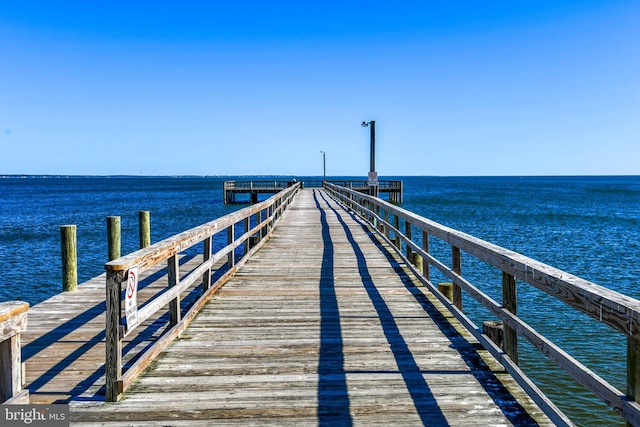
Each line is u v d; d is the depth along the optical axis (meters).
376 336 4.62
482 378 3.59
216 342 4.43
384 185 45.59
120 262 3.20
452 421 2.93
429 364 3.88
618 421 5.71
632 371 1.97
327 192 39.19
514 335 3.52
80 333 5.06
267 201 10.98
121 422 2.94
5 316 1.70
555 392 6.33
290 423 2.93
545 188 102.94
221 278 6.75
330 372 3.72
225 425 2.90
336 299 6.09
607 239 20.47
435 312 5.47
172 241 4.15
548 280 2.63
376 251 9.91
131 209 41.16
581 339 8.06
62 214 35.69
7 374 1.77
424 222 6.15
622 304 1.95
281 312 5.49
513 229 24.53
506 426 2.87
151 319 5.42
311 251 9.92
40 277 13.45
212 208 42.38
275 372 3.72
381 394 3.32
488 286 11.70
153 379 3.58
